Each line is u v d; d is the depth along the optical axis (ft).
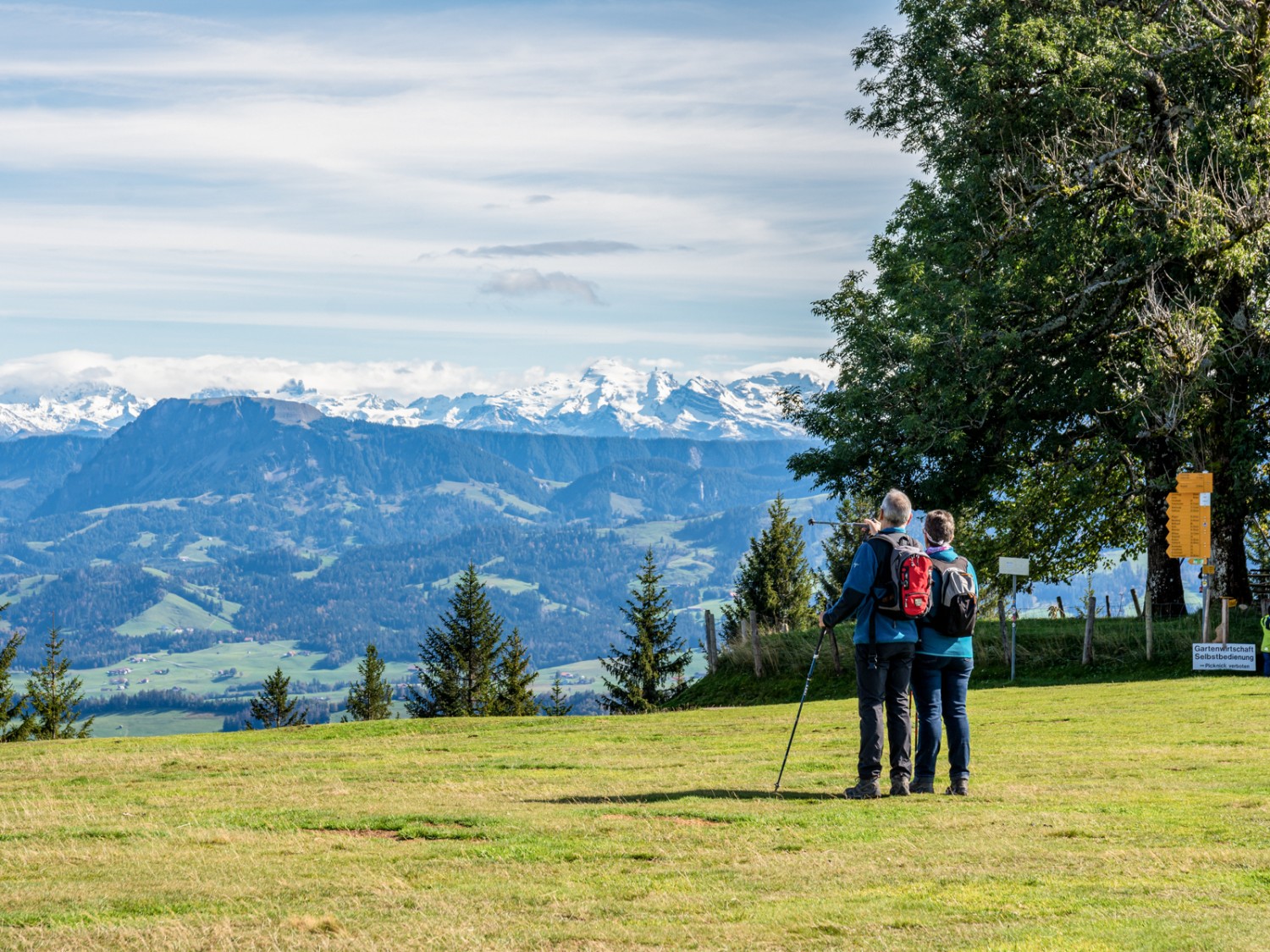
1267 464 98.02
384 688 279.90
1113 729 48.32
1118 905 18.90
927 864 22.58
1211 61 93.86
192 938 18.56
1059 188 94.38
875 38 110.83
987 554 132.77
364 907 20.59
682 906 19.93
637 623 228.02
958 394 95.71
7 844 28.68
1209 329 89.92
